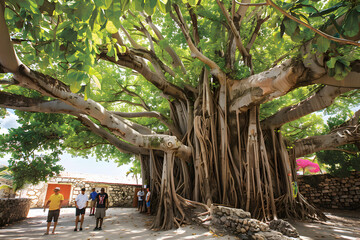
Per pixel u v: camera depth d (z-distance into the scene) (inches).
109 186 701.9
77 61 96.9
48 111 290.0
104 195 261.3
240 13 337.7
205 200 296.5
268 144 383.2
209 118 331.0
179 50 466.3
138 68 329.4
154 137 306.5
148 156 453.7
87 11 73.9
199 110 346.0
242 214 221.0
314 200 611.2
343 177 538.9
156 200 390.6
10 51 167.2
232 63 353.4
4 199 276.2
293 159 402.9
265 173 320.8
